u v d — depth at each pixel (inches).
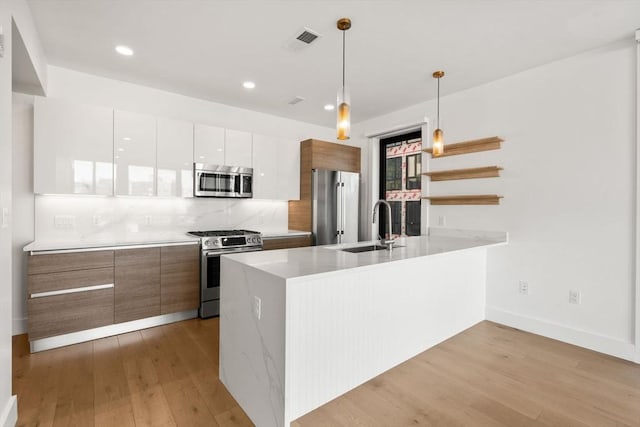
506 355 98.8
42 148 107.6
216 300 133.6
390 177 183.3
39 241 114.3
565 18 85.7
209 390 80.1
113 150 120.0
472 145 132.4
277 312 61.8
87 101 123.1
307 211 169.8
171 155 133.0
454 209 140.7
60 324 101.2
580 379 85.5
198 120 150.3
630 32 92.7
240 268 75.0
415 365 92.2
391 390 79.8
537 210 115.3
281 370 61.0
